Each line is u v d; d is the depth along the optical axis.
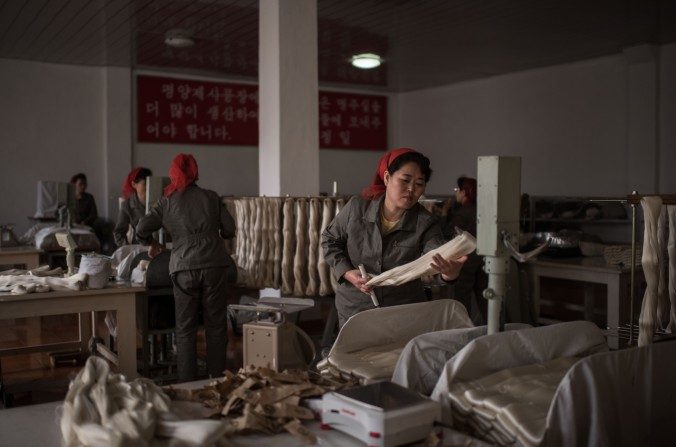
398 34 7.57
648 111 8.24
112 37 7.65
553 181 9.67
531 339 1.79
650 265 2.24
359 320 2.02
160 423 1.42
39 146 9.17
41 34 7.51
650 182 8.27
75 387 1.52
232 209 5.55
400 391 1.55
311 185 5.57
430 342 1.83
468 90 10.97
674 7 6.50
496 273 1.78
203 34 7.51
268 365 2.07
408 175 2.44
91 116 9.48
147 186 4.40
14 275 3.67
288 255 4.66
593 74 9.06
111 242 9.24
